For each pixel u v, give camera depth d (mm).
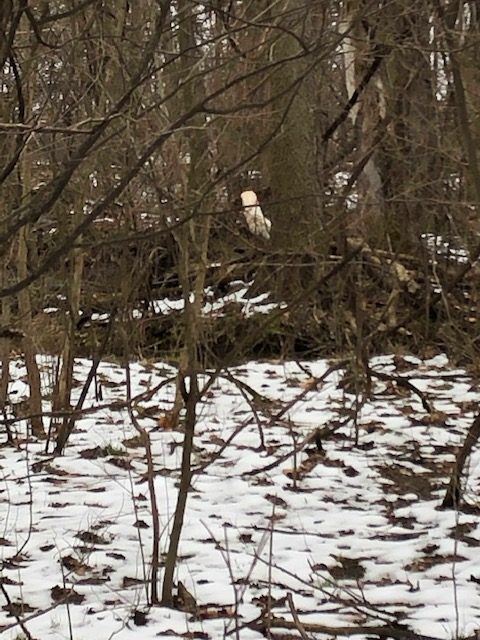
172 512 6527
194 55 5148
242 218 9477
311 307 9984
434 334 11383
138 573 5426
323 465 7672
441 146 7688
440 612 4840
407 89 7766
